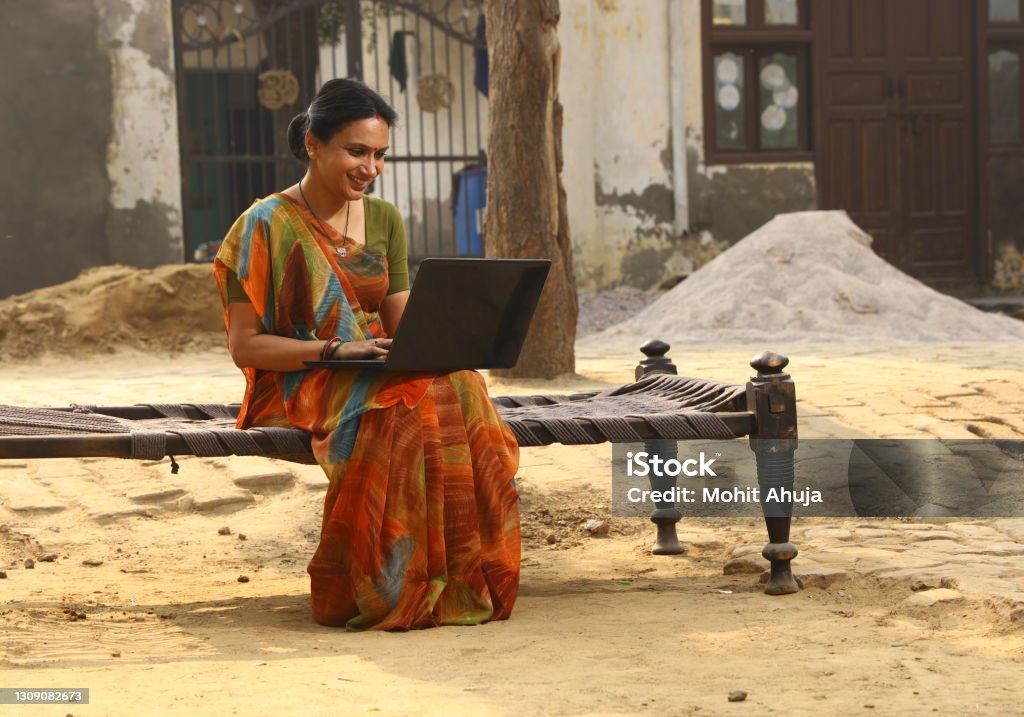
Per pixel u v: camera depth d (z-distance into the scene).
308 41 17.81
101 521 5.90
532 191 9.29
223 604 4.41
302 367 4.06
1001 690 3.08
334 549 3.99
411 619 3.88
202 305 13.49
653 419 4.25
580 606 4.21
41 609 4.22
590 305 16.55
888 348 11.22
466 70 18.12
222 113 19.84
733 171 18.02
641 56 17.66
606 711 2.93
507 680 3.21
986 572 4.24
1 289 14.92
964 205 19.08
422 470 3.99
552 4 9.34
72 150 15.17
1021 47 19.19
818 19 18.30
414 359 3.93
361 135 4.08
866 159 18.61
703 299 13.94
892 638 3.62
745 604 4.16
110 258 15.32
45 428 4.08
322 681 3.21
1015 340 12.69
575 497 6.20
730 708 2.95
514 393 8.61
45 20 15.02
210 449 3.96
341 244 4.20
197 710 2.94
